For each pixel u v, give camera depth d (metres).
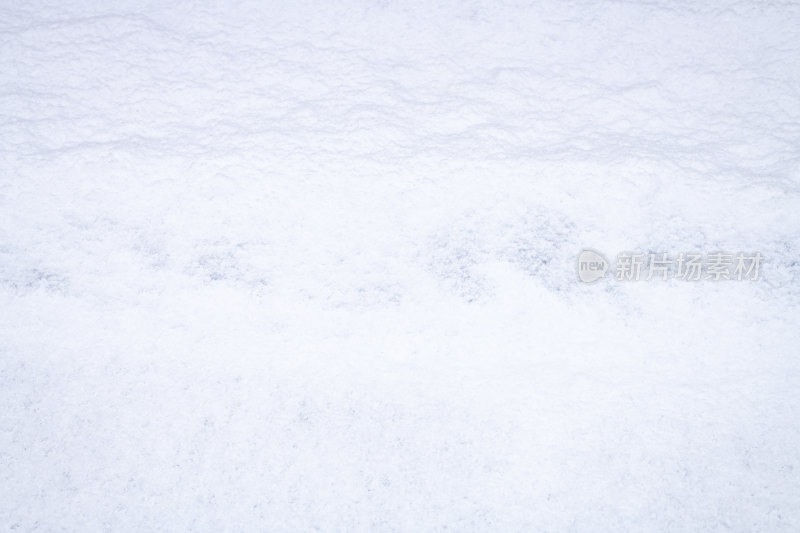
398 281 6.17
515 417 5.57
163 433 5.52
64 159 6.79
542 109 7.41
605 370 5.77
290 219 6.51
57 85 7.57
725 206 6.41
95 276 6.13
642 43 7.87
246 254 6.29
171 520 5.17
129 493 5.27
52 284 6.05
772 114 7.19
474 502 5.22
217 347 5.89
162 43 8.03
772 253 6.13
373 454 5.43
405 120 7.29
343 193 6.67
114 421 5.56
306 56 7.97
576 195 6.54
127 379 5.75
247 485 5.30
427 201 6.60
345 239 6.40
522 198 6.56
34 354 5.82
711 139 7.03
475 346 5.89
